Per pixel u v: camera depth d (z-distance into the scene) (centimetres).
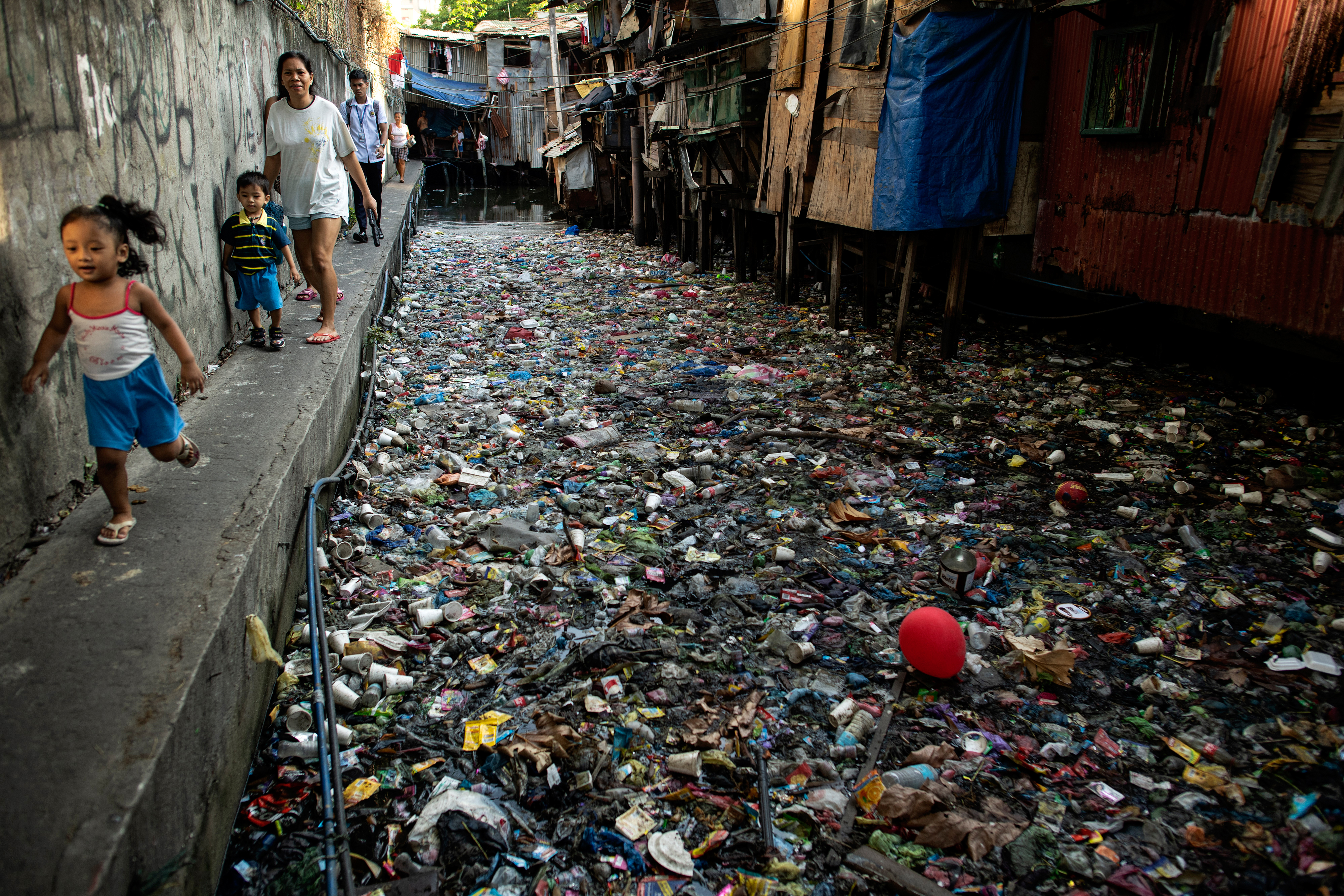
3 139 301
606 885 258
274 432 434
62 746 217
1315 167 572
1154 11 680
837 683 353
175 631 265
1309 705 334
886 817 281
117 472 310
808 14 968
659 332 962
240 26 666
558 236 1972
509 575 431
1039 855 268
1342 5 541
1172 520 485
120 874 195
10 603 276
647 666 361
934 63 732
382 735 322
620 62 2394
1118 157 739
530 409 689
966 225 788
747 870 265
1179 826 279
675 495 532
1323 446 587
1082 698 345
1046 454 589
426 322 995
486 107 3700
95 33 381
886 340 904
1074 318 814
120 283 297
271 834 278
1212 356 769
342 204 609
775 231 1541
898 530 486
